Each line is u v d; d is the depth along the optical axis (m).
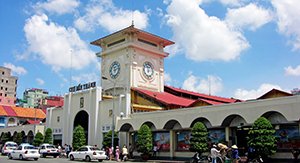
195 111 34.50
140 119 39.81
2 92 126.94
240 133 31.92
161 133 38.34
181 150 35.97
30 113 86.44
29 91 166.00
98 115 46.25
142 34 51.69
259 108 28.89
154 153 37.97
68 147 44.66
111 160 38.47
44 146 43.38
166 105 44.12
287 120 26.69
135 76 50.56
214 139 33.00
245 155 29.98
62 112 53.25
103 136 44.88
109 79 53.44
